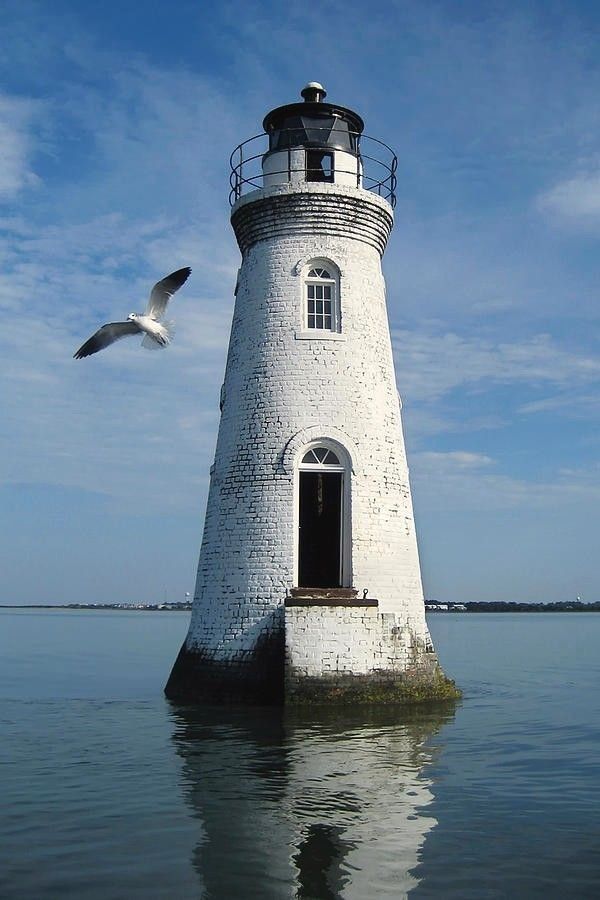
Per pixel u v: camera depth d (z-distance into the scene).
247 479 23.92
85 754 17.58
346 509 23.64
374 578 23.33
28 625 119.38
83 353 13.42
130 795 14.34
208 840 12.05
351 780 15.40
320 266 25.11
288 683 21.86
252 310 25.12
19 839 12.11
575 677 36.78
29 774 15.87
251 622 22.92
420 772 16.16
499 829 12.72
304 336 24.34
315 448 24.06
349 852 11.62
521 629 108.06
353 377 24.34
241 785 14.95
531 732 20.88
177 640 70.75
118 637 77.06
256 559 23.25
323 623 22.27
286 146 25.94
